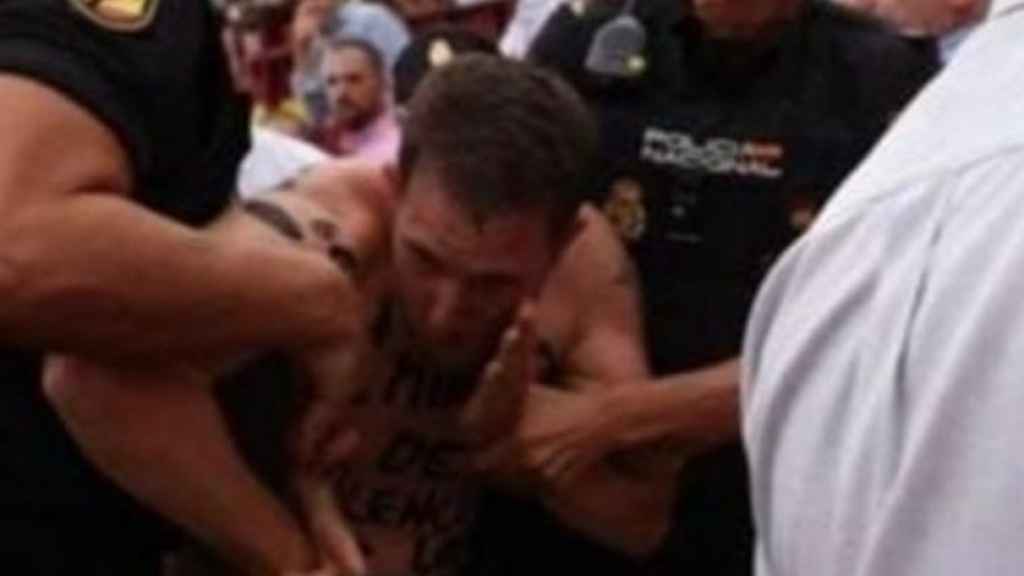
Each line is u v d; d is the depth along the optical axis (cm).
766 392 102
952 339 92
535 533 173
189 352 129
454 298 142
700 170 192
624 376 168
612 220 193
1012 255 91
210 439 134
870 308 97
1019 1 103
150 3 130
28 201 120
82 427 132
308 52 457
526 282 143
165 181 130
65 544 140
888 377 94
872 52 196
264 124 395
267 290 129
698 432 169
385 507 158
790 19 196
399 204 145
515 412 155
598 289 172
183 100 129
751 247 191
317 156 196
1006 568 88
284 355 138
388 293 147
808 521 98
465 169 138
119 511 142
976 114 99
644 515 170
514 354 147
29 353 133
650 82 195
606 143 193
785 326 103
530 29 317
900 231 98
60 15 126
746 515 185
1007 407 89
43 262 120
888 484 94
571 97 144
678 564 185
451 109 139
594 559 175
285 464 143
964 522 89
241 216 137
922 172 98
